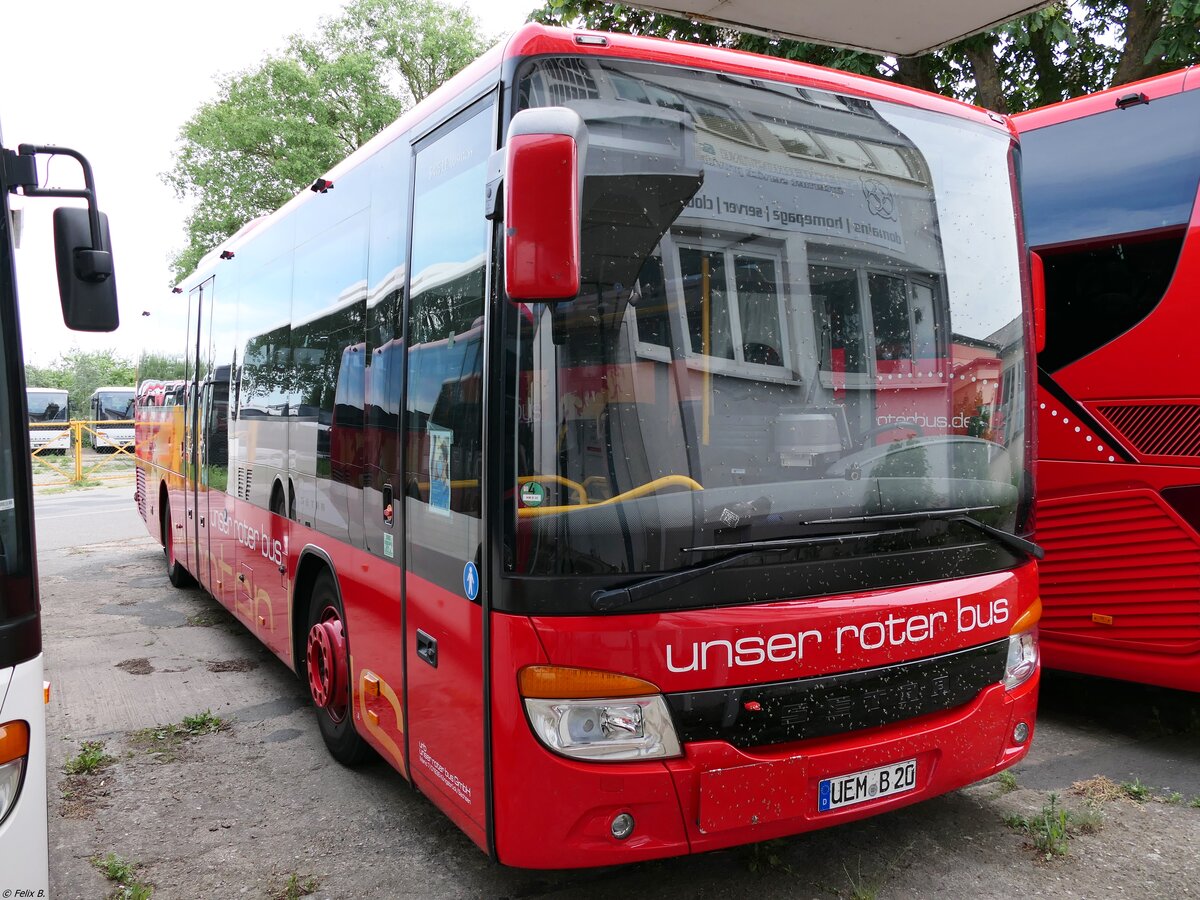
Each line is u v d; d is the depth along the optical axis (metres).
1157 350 4.43
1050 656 4.97
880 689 2.94
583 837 2.65
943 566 3.11
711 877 3.37
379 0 32.34
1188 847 3.51
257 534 5.77
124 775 4.58
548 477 2.65
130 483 24.77
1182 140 4.49
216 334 7.03
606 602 2.60
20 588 2.37
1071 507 4.81
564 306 2.69
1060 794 4.02
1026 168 5.10
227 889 3.46
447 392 3.08
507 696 2.66
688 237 2.87
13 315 2.44
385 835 3.86
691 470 2.76
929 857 3.47
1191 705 5.23
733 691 2.72
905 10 5.03
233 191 31.09
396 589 3.51
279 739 5.04
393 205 3.74
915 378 3.22
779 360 2.96
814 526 2.88
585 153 2.62
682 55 3.00
